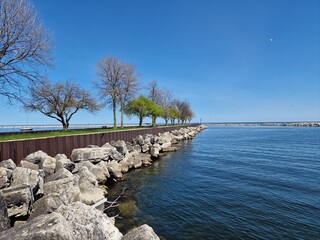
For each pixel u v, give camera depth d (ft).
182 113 323.37
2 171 27.61
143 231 19.94
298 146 132.57
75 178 33.68
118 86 139.44
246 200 42.24
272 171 66.85
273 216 35.17
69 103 120.57
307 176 60.13
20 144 43.34
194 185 52.95
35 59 54.60
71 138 59.26
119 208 38.78
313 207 38.47
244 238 29.04
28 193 24.50
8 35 47.62
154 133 143.95
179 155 101.35
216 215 35.78
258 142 161.58
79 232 16.99
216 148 128.26
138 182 56.03
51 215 17.54
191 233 30.32
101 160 59.00
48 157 42.34
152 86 212.23
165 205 40.29
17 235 15.29
